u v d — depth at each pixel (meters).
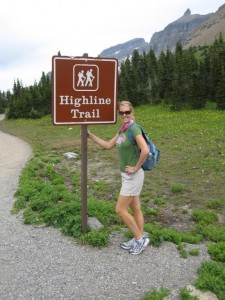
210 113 39.00
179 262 6.57
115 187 12.78
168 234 7.59
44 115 64.75
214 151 18.88
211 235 8.40
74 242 7.27
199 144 21.17
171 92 50.47
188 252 7.02
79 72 7.00
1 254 6.89
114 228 8.01
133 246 6.85
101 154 19.16
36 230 7.99
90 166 16.41
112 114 7.37
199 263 6.57
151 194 12.03
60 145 24.05
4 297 5.45
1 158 19.70
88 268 6.29
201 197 11.73
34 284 5.80
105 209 9.27
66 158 19.05
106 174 14.76
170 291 5.61
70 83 6.98
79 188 12.52
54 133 33.69
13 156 20.23
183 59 49.84
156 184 13.22
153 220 9.68
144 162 6.45
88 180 13.82
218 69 46.78
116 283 5.84
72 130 34.59
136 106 56.16
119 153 6.53
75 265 6.39
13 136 35.59
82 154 7.28
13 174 14.44
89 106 7.17
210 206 10.81
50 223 8.23
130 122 6.43
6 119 69.19
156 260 6.61
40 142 27.23
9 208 9.72
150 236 7.39
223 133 24.84
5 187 12.18
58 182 13.02
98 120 7.27
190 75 47.03
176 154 18.59
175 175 14.43
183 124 31.62
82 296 5.48
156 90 55.69
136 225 6.83
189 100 46.97
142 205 10.91
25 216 8.78
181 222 9.66
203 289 5.62
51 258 6.66
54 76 6.87
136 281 5.90
